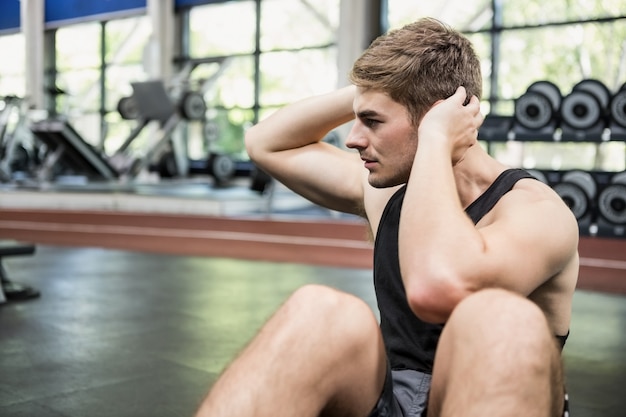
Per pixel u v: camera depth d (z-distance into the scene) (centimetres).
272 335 79
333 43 967
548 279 95
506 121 591
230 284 431
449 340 77
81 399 210
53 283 426
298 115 125
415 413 92
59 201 785
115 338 288
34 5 1207
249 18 1050
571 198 537
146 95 912
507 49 852
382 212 112
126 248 610
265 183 712
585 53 841
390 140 96
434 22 98
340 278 458
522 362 70
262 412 75
